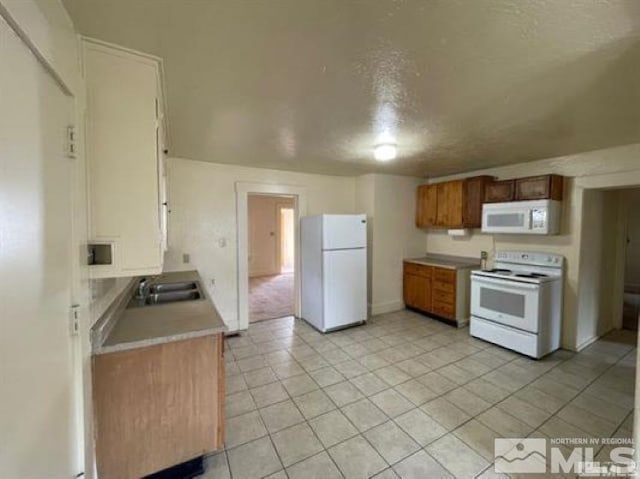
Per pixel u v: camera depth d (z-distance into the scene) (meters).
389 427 2.04
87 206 1.29
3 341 0.69
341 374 2.78
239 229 3.91
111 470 1.46
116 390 1.46
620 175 2.91
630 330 3.97
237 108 2.00
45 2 0.90
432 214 4.62
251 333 3.86
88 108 1.29
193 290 2.69
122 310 1.96
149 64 1.42
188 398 1.61
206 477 1.65
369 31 1.20
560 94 1.77
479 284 3.57
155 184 1.43
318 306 3.95
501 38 1.24
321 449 1.85
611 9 1.05
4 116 0.69
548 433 1.98
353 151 3.14
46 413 0.91
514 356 3.14
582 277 3.31
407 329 3.98
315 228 3.98
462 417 2.15
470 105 1.94
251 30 1.20
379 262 4.61
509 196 3.53
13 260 0.73
